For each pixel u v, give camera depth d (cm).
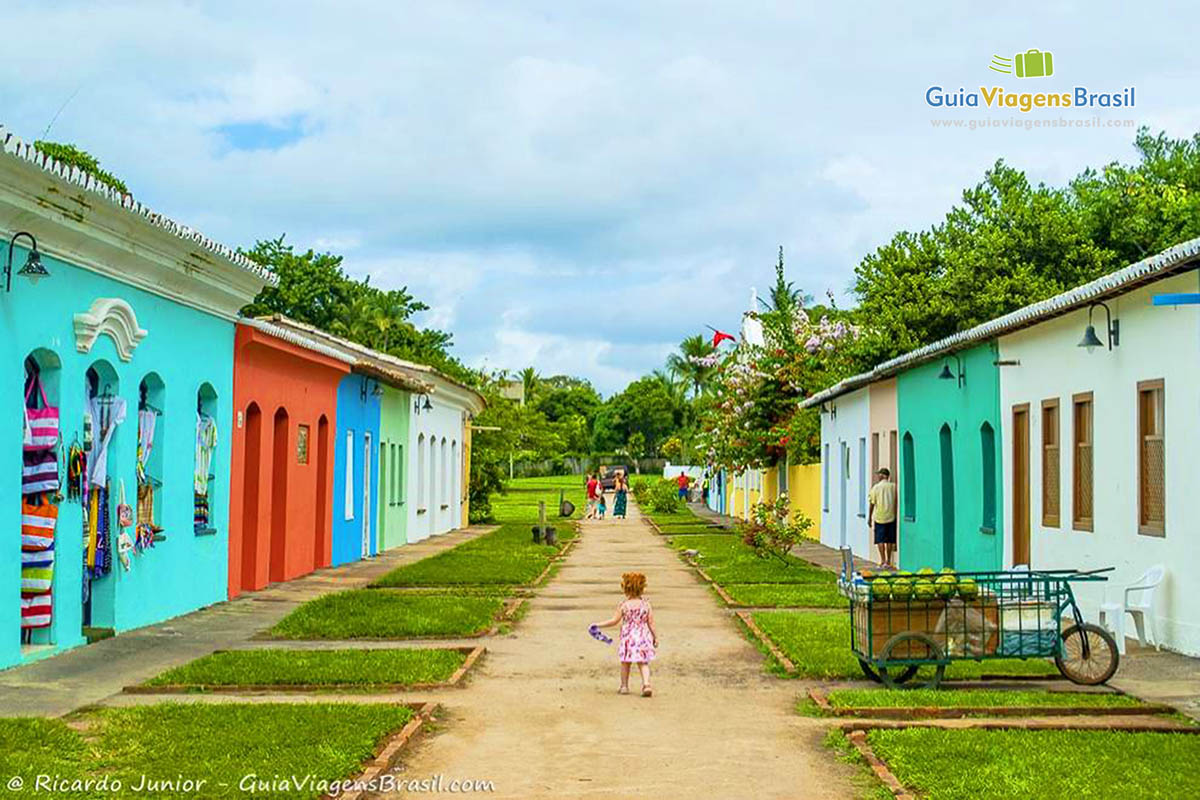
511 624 1593
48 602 1248
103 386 1384
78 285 1282
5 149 1023
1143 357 1370
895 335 3231
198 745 869
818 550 3194
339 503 2586
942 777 797
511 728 974
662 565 2627
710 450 4381
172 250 1458
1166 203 3144
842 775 830
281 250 5688
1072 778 792
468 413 4416
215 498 1759
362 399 2789
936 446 2220
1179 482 1288
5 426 1145
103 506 1385
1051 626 1123
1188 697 1067
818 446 3681
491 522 4653
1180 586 1286
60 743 870
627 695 1112
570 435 11362
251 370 1908
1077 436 1578
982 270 3197
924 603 1121
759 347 4225
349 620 1545
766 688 1146
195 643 1377
